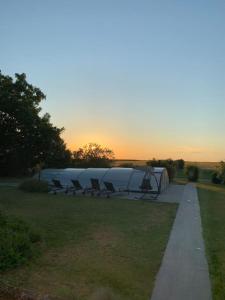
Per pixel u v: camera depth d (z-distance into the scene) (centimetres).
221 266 917
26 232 1048
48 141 4050
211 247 1106
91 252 1006
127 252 1020
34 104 4078
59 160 4331
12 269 828
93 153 4681
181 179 4875
